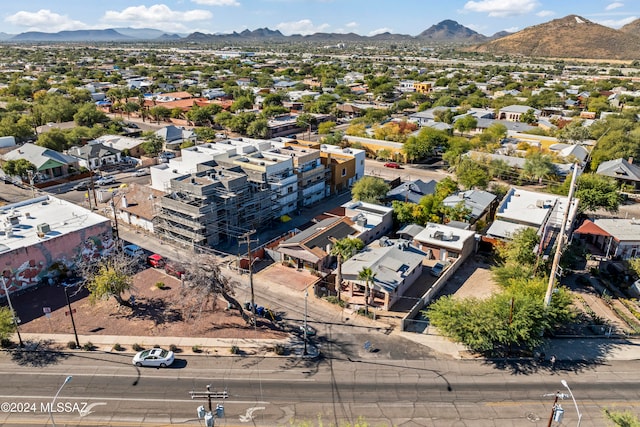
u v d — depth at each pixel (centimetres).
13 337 5175
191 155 9069
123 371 4700
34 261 6153
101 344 5122
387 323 5575
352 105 19138
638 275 6575
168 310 5769
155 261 6794
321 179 9819
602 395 4406
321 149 11288
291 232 7888
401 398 4356
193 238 7225
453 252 6988
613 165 10662
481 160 10950
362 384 4541
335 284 6488
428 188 9656
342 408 4225
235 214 7788
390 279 5916
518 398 4369
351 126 14975
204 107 17275
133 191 8888
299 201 9356
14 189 10012
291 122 16538
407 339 5281
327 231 7331
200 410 3672
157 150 12675
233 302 5350
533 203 8519
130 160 12200
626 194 10025
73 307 5803
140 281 6444
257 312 5706
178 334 5303
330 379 4609
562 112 17950
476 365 4841
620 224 7619
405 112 19725
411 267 6266
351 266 6228
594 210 8919
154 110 17838
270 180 8512
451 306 5003
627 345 5191
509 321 4803
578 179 8950
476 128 15325
